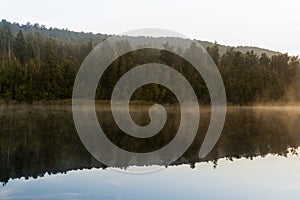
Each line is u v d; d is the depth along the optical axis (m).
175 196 12.26
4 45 91.69
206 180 14.22
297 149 21.86
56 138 25.50
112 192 12.59
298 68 80.88
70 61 69.44
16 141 23.94
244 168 16.38
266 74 73.38
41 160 18.00
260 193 12.70
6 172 15.39
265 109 65.44
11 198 12.00
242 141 25.25
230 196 12.35
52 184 13.57
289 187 13.43
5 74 62.72
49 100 62.31
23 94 61.88
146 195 12.33
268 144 23.83
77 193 12.52
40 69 65.00
